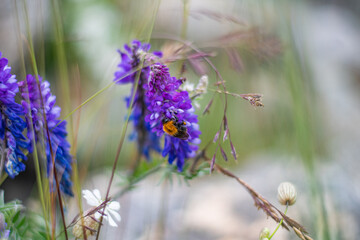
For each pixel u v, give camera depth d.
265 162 0.68
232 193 0.60
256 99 0.39
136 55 0.41
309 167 0.53
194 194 0.60
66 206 0.42
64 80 0.46
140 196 0.56
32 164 0.62
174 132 0.38
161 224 0.54
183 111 0.38
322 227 0.49
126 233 0.54
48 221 0.39
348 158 0.68
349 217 0.53
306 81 0.58
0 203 0.40
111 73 0.51
